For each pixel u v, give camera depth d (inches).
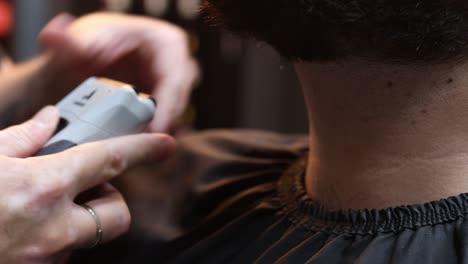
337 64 16.8
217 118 56.4
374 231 17.4
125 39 27.4
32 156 18.4
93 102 19.2
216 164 25.1
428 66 16.1
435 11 14.5
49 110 19.2
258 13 16.3
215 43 54.2
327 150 18.9
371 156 17.9
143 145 19.2
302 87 19.2
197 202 24.1
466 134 17.0
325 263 17.0
